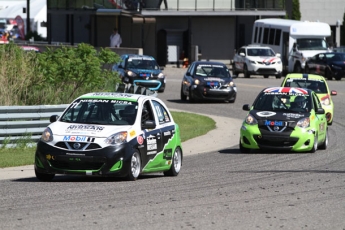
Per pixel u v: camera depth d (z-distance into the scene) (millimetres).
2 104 75812
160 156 50688
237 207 38594
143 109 50312
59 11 186125
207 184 47375
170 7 190125
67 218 34719
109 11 175875
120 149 46625
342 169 56094
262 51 163375
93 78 84812
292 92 69938
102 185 46062
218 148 72500
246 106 69375
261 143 66188
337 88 139000
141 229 32531
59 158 46281
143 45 181125
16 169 55656
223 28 196625
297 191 44531
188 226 33375
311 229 33406
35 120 68875
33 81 80250
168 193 43094
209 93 113750
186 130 85812
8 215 35375
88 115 49531
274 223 34500
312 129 66375
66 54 84938
